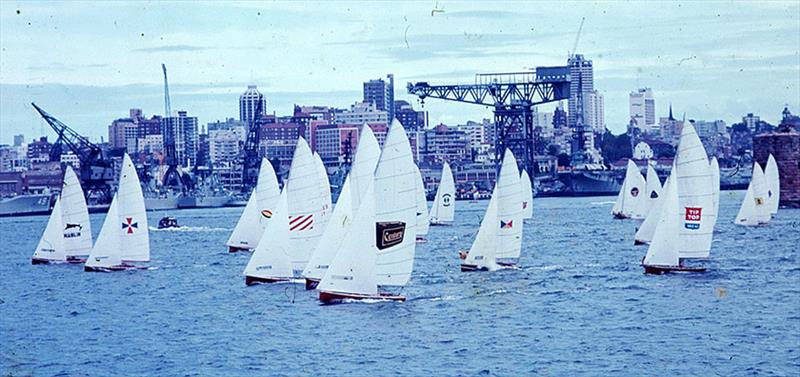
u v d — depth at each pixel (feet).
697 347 252.83
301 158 374.02
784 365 232.53
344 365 239.09
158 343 276.41
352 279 317.63
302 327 285.84
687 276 379.76
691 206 376.48
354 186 342.03
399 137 305.12
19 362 257.14
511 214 414.62
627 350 250.37
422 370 232.12
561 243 584.81
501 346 256.73
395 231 310.24
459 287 361.92
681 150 376.89
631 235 636.89
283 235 374.43
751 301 321.73
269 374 232.94
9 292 400.88
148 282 415.03
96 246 453.99
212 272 450.30
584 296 337.31
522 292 348.38
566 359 241.35
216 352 259.39
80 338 289.94
